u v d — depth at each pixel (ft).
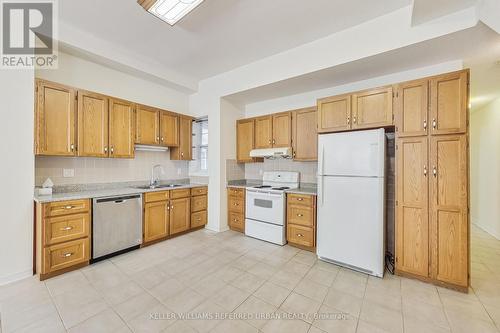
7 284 6.92
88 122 8.93
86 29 8.49
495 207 12.35
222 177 12.84
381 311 5.90
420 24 6.82
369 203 7.82
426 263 7.25
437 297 6.50
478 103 13.32
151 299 6.34
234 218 12.82
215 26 8.13
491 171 12.85
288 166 12.53
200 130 14.62
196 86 13.52
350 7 7.06
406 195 7.55
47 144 7.82
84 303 6.09
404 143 7.57
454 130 6.75
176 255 9.37
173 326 5.31
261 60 10.71
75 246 7.91
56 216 7.47
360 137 8.02
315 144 10.69
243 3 6.90
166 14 6.77
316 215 9.71
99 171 10.27
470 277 7.39
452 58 7.88
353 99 8.59
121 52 9.91
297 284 7.22
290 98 12.34
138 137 10.66
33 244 7.52
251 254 9.58
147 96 12.02
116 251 9.11
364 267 7.89
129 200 9.53
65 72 9.09
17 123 7.20
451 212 6.86
